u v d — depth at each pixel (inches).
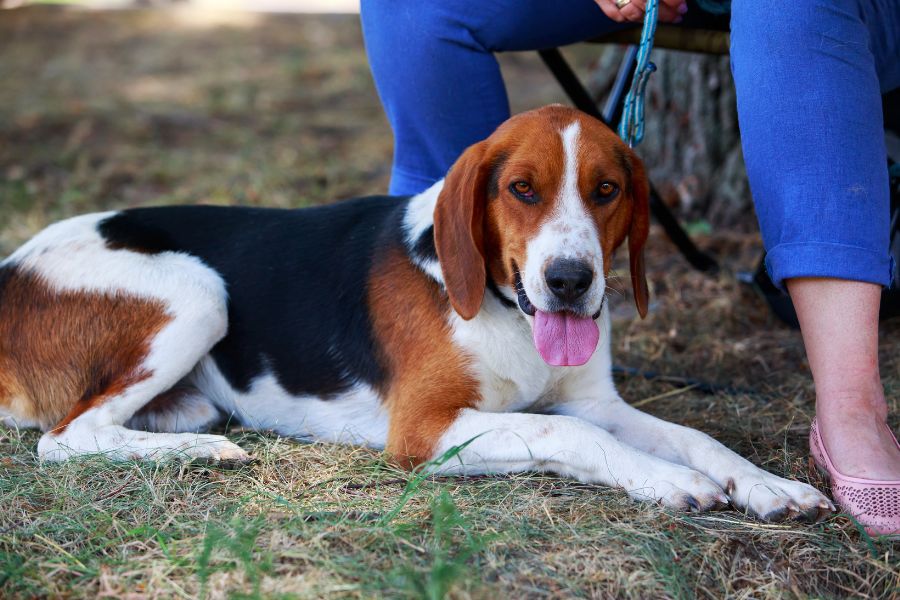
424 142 180.9
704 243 255.1
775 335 210.4
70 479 139.2
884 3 144.9
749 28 134.5
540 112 144.5
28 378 161.9
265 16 680.4
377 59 176.1
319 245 165.3
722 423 167.5
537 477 140.9
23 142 364.2
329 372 159.0
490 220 144.3
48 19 644.7
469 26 167.6
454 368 147.2
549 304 135.0
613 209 143.0
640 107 157.0
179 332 157.0
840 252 127.4
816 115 129.7
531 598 111.7
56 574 116.3
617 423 155.2
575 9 168.2
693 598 115.3
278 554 117.4
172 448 145.8
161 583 113.0
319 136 382.9
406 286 152.5
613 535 123.0
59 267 162.2
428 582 110.7
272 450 150.2
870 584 119.2
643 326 216.1
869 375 129.2
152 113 409.1
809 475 141.2
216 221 172.2
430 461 142.6
